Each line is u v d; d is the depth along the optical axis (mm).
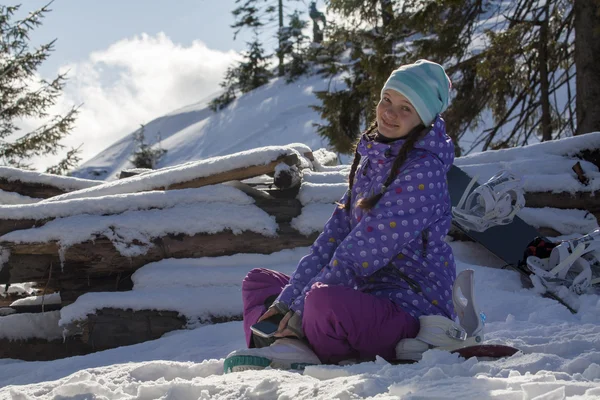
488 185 4457
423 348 2465
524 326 3254
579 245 3996
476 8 11789
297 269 2799
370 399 1728
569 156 5289
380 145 2670
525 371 2051
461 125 12039
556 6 11109
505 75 11109
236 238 4621
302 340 2562
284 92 34125
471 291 2570
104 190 4938
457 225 4711
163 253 4547
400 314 2527
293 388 1893
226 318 4270
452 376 1991
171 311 4234
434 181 2586
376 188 2658
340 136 13195
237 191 4820
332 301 2443
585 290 4027
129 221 4539
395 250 2555
